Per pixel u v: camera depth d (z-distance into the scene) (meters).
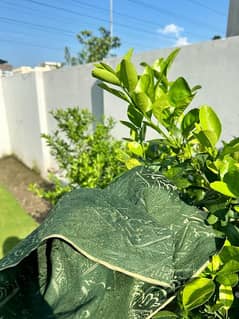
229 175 0.84
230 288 0.89
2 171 7.05
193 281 0.80
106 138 3.18
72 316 0.75
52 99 5.56
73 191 0.94
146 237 0.77
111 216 0.79
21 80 6.38
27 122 6.59
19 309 0.80
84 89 4.56
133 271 0.69
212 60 2.39
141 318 0.79
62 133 5.18
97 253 0.70
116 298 0.80
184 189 1.07
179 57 2.70
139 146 1.34
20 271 0.85
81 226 0.74
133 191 0.99
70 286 0.81
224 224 0.93
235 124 2.27
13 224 4.00
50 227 0.74
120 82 1.02
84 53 15.90
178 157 1.17
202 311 0.93
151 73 1.13
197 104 2.58
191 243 0.86
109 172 2.27
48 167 6.15
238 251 0.81
